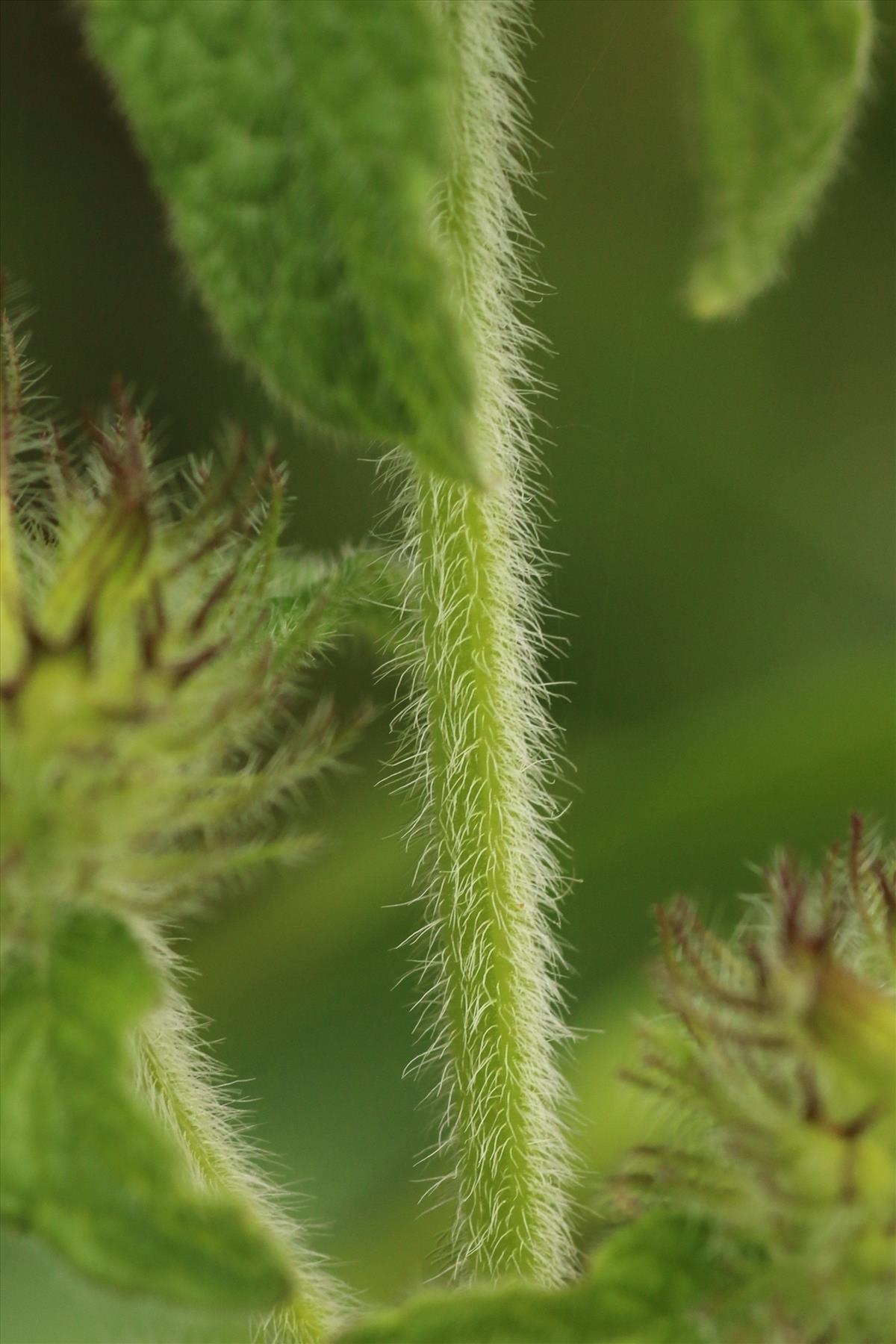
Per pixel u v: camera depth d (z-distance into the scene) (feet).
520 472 0.45
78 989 0.41
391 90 0.41
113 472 0.42
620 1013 0.52
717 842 0.54
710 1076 0.41
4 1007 0.41
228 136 0.42
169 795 0.41
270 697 0.42
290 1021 0.53
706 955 0.42
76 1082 0.40
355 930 0.54
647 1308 0.41
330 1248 0.51
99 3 0.42
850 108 0.46
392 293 0.41
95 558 0.42
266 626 0.44
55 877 0.41
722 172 0.46
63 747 0.41
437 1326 0.41
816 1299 0.41
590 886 0.54
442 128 0.41
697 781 0.55
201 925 0.53
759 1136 0.41
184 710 0.42
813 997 0.41
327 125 0.41
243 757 0.46
